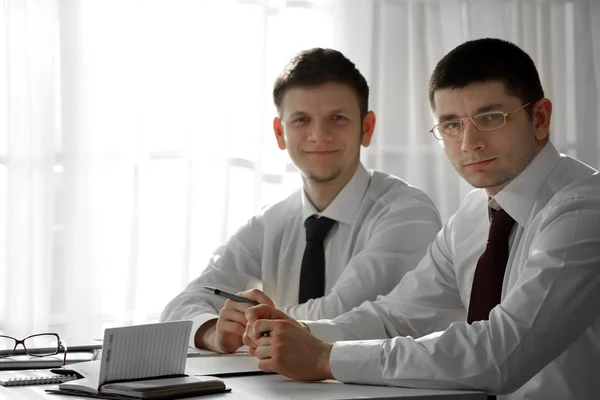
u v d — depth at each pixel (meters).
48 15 3.38
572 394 1.74
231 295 2.00
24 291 3.32
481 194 2.03
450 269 2.07
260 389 1.54
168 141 3.52
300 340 1.66
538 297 1.58
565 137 3.98
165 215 3.52
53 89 3.38
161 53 3.52
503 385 1.55
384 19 3.74
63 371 1.68
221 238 3.54
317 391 1.52
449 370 1.54
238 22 3.58
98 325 3.42
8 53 3.33
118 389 1.46
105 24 3.46
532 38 3.92
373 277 2.34
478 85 1.75
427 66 3.76
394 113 3.74
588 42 3.98
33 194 3.37
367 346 1.62
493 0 3.83
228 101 3.55
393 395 1.47
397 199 2.49
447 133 1.81
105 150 3.46
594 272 1.61
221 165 3.54
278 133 2.56
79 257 3.40
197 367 1.79
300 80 2.40
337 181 2.49
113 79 3.47
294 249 2.56
